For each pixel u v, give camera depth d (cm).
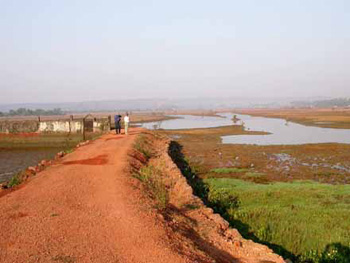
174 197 1280
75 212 918
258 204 1514
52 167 1584
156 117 13825
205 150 3531
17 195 1086
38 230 785
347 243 1073
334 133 5884
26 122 4106
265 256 838
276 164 2714
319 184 1973
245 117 12888
